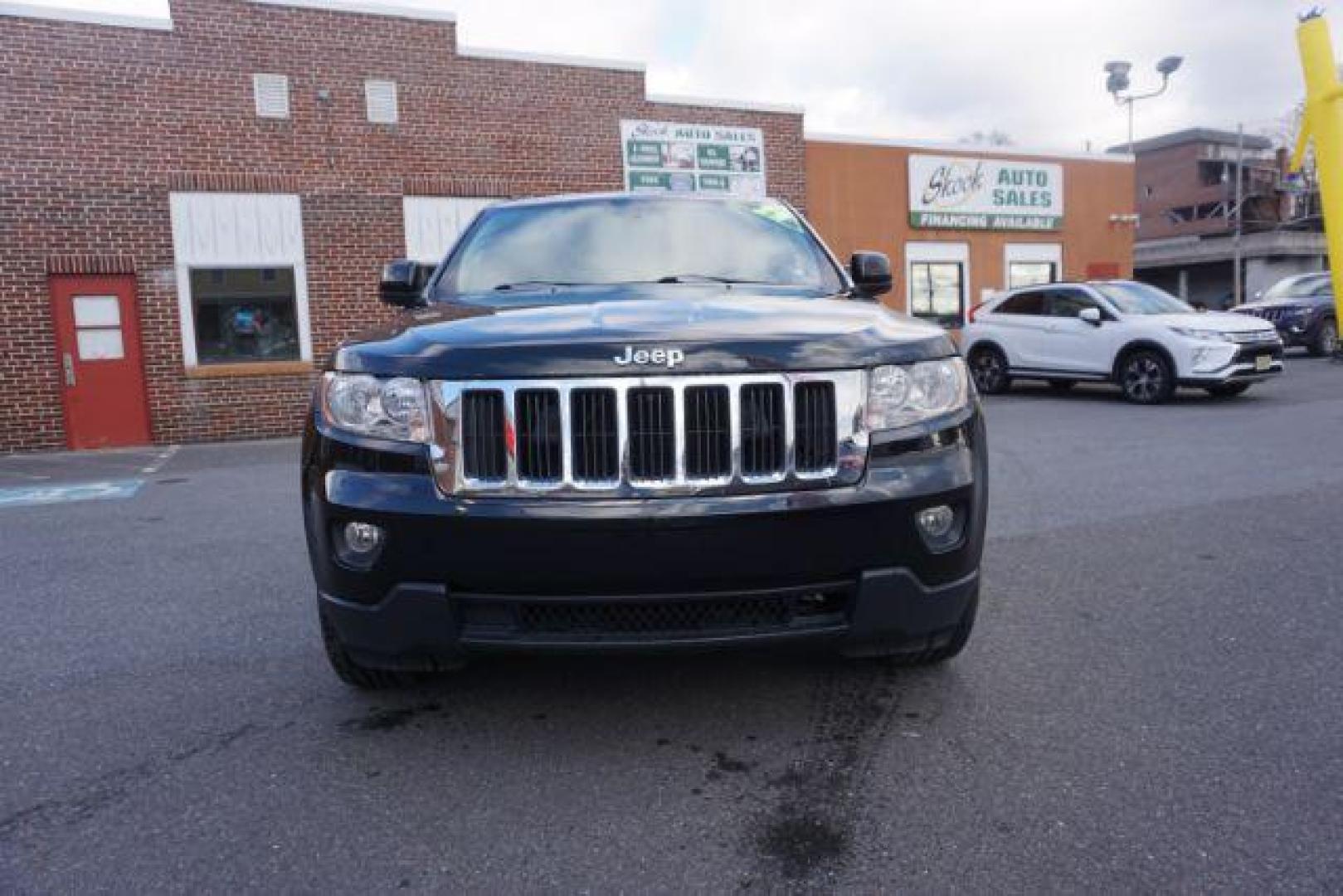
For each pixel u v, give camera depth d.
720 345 2.62
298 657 3.75
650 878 2.19
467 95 13.66
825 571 2.62
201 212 12.28
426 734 2.99
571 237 4.08
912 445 2.72
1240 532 5.35
